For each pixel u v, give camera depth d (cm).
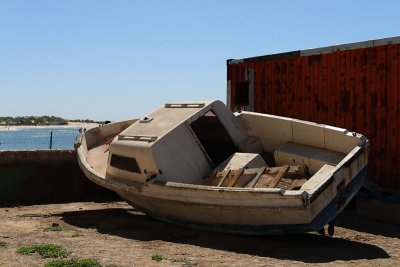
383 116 1050
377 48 1062
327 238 873
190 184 895
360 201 1049
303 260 712
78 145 1178
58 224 1011
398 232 916
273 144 1026
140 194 928
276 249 786
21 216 1116
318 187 748
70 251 753
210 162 973
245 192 776
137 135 970
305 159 921
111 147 1008
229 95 1488
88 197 1384
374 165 1070
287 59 1287
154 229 961
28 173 1314
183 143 945
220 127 1076
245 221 817
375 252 769
